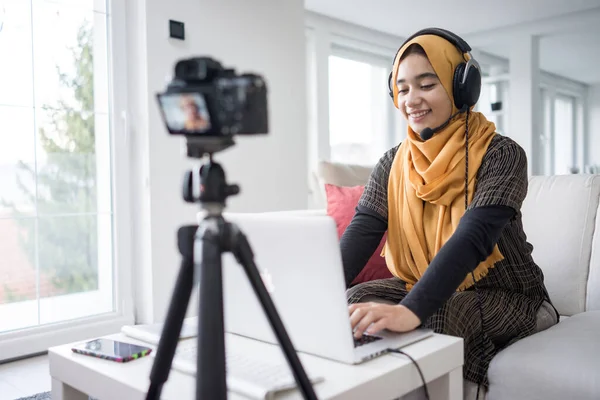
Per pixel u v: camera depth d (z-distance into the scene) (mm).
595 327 1353
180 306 762
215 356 672
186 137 707
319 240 930
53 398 1104
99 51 2836
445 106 1426
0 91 2504
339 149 5016
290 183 3539
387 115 5531
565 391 1118
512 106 5742
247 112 648
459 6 4762
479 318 1288
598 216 1661
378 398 890
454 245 1175
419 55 1416
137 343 1139
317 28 4641
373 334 1082
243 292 1114
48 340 2590
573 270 1681
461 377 1079
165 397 848
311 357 988
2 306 2518
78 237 2773
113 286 2900
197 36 3041
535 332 1390
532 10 5016
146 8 2818
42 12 2629
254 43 3330
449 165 1393
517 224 1410
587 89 9219
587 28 5422
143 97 2867
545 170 8242
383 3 4480
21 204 2574
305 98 3637
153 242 2852
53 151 2680
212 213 718
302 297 983
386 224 1528
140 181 2914
